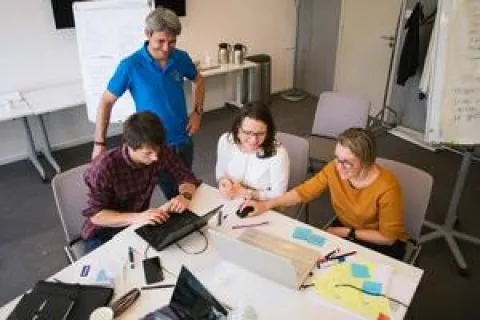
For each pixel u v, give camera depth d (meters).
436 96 2.19
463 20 2.06
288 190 2.11
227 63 4.84
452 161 3.81
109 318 1.19
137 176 1.83
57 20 3.63
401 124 4.56
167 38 2.10
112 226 1.77
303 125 4.66
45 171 3.65
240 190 1.96
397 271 1.43
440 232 2.69
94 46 2.96
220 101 5.30
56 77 3.88
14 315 1.21
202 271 1.44
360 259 1.48
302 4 5.45
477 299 2.25
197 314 1.22
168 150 1.96
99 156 1.82
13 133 3.79
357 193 1.80
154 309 1.28
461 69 2.13
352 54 4.96
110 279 1.39
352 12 4.77
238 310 1.22
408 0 4.04
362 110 2.81
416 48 3.89
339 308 1.27
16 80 3.67
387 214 1.73
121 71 2.22
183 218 1.67
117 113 2.98
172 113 2.36
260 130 1.86
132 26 2.92
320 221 2.91
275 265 1.31
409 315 2.09
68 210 1.89
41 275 2.41
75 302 1.27
